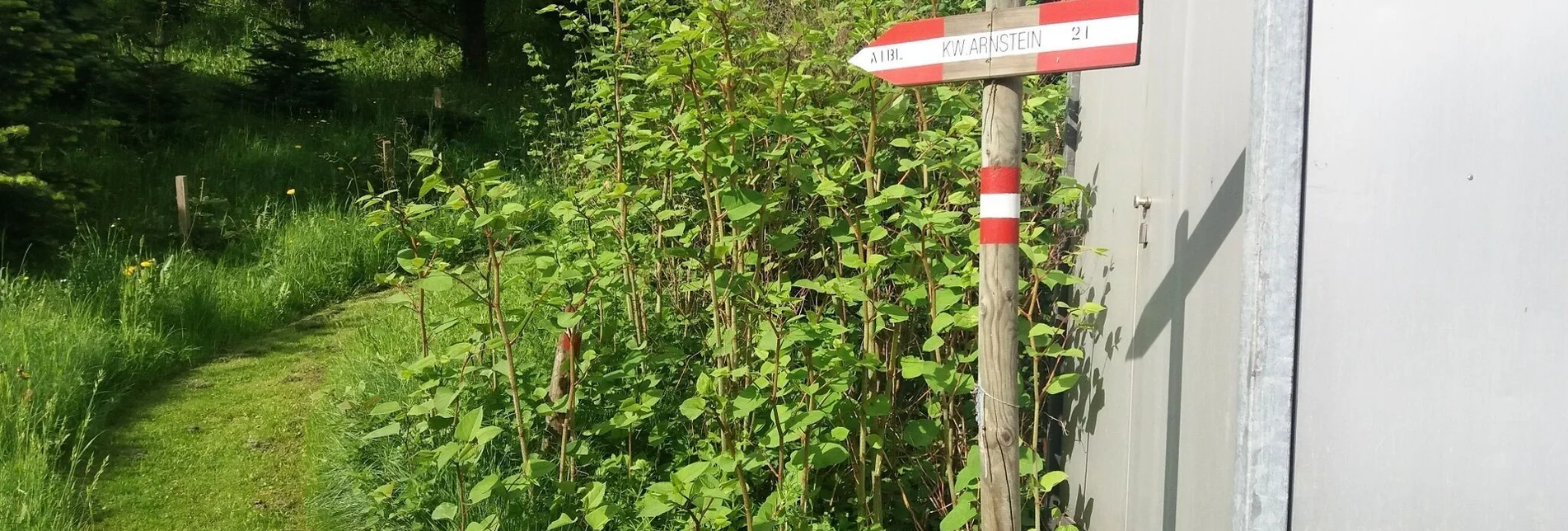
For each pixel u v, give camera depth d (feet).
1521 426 4.96
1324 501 5.28
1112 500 9.63
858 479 10.79
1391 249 5.10
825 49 12.82
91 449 14.26
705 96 10.89
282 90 36.78
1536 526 4.96
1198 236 6.86
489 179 9.87
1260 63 5.26
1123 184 9.84
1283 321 5.25
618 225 12.98
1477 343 5.00
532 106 39.47
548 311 12.80
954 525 8.93
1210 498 6.23
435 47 50.90
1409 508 5.14
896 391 12.39
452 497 11.46
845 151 11.51
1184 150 7.43
